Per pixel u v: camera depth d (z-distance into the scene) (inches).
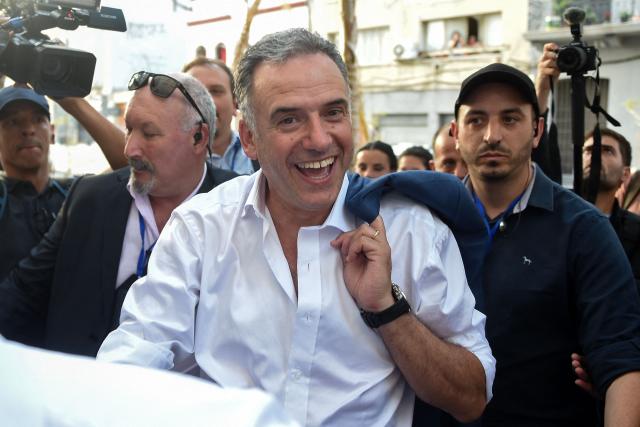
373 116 722.2
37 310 91.2
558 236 83.0
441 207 60.2
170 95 90.4
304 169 57.0
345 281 57.7
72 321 86.0
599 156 102.3
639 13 594.9
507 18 640.4
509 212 86.7
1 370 25.5
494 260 85.6
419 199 60.3
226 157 149.4
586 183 112.2
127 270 88.0
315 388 57.3
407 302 56.6
